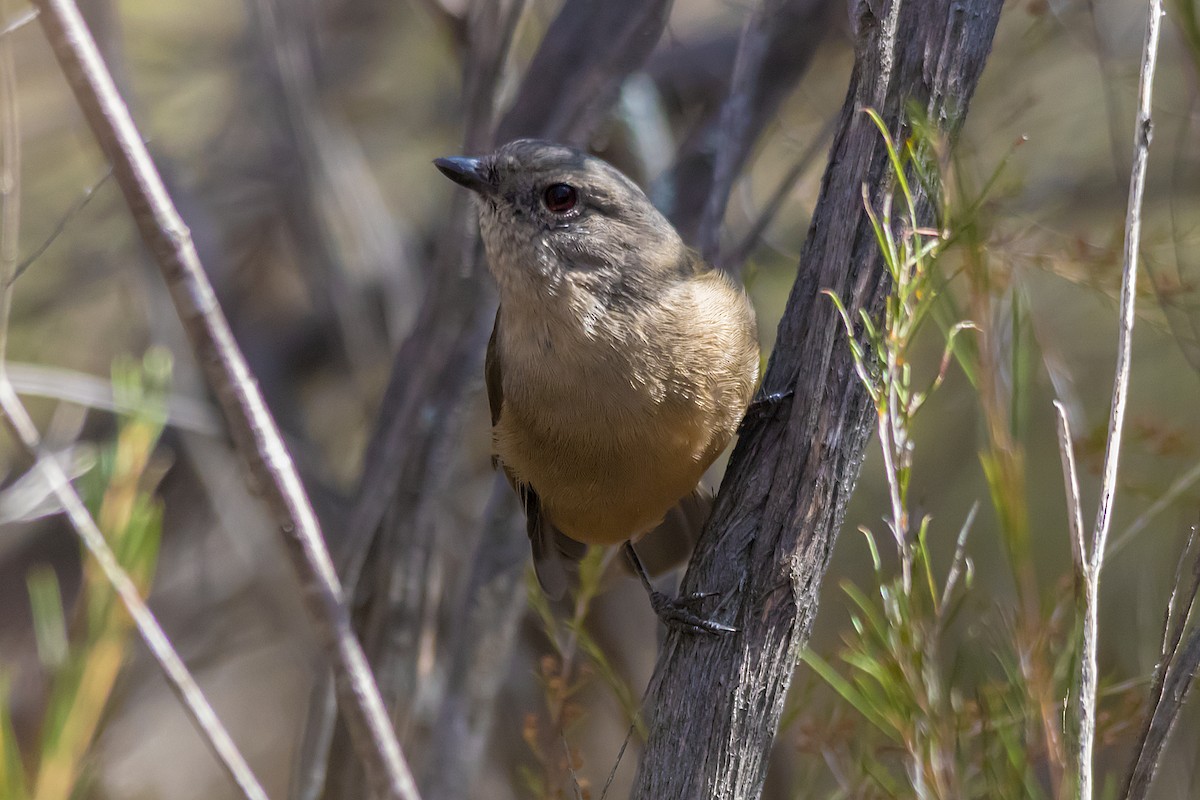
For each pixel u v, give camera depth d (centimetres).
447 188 1373
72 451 1032
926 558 575
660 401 802
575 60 991
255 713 1514
